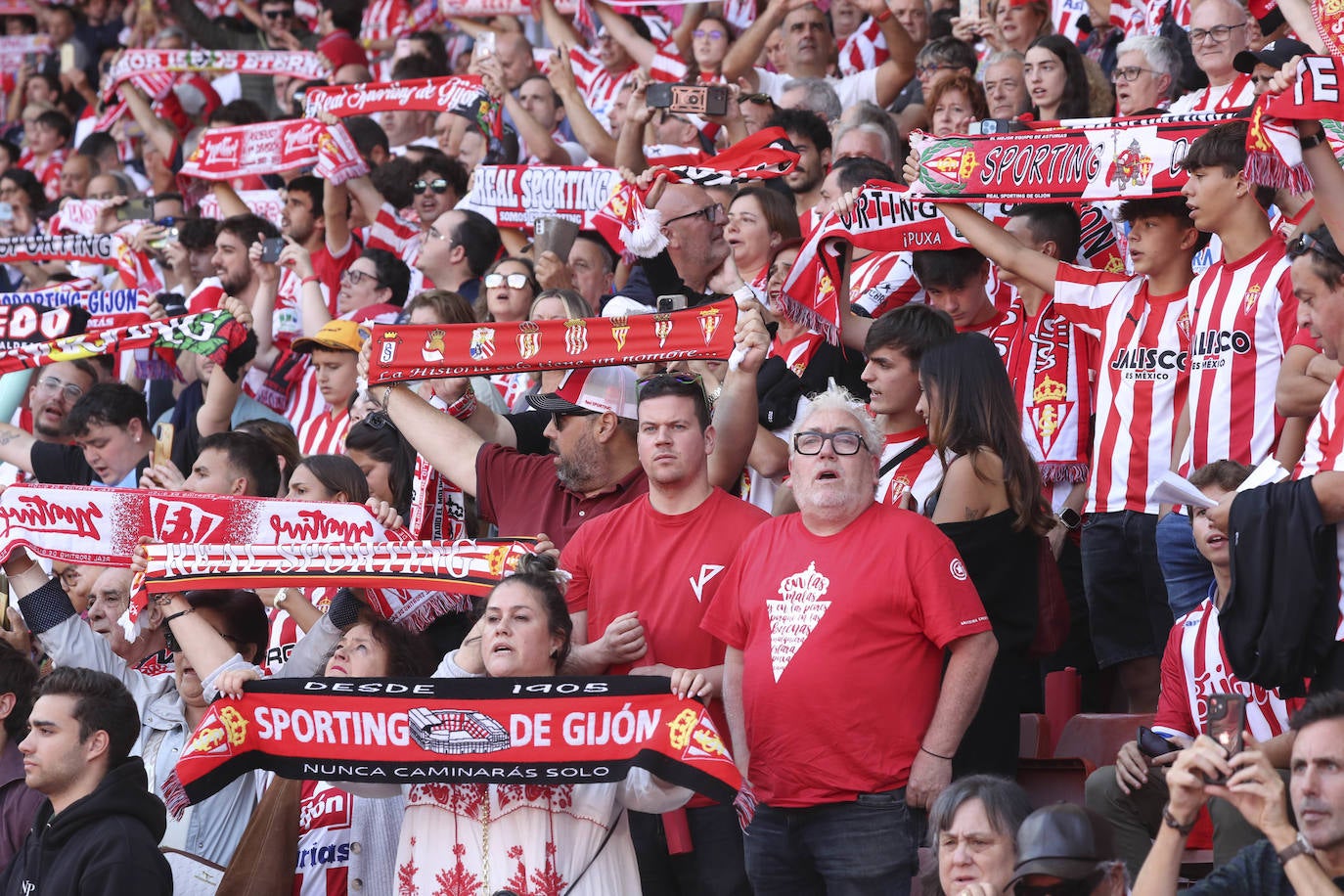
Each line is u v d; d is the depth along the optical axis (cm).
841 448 1716
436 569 1914
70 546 2130
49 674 1912
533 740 1727
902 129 3231
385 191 3522
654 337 2019
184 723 2144
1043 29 3241
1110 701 2362
